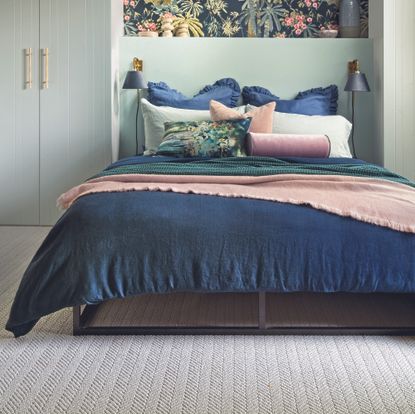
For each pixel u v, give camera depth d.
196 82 4.50
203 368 1.81
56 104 4.27
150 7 4.68
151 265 1.96
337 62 4.48
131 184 2.30
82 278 1.95
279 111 4.23
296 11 4.67
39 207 4.34
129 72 4.28
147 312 2.34
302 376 1.75
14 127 4.29
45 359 1.88
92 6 4.20
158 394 1.63
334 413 1.53
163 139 3.70
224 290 1.98
